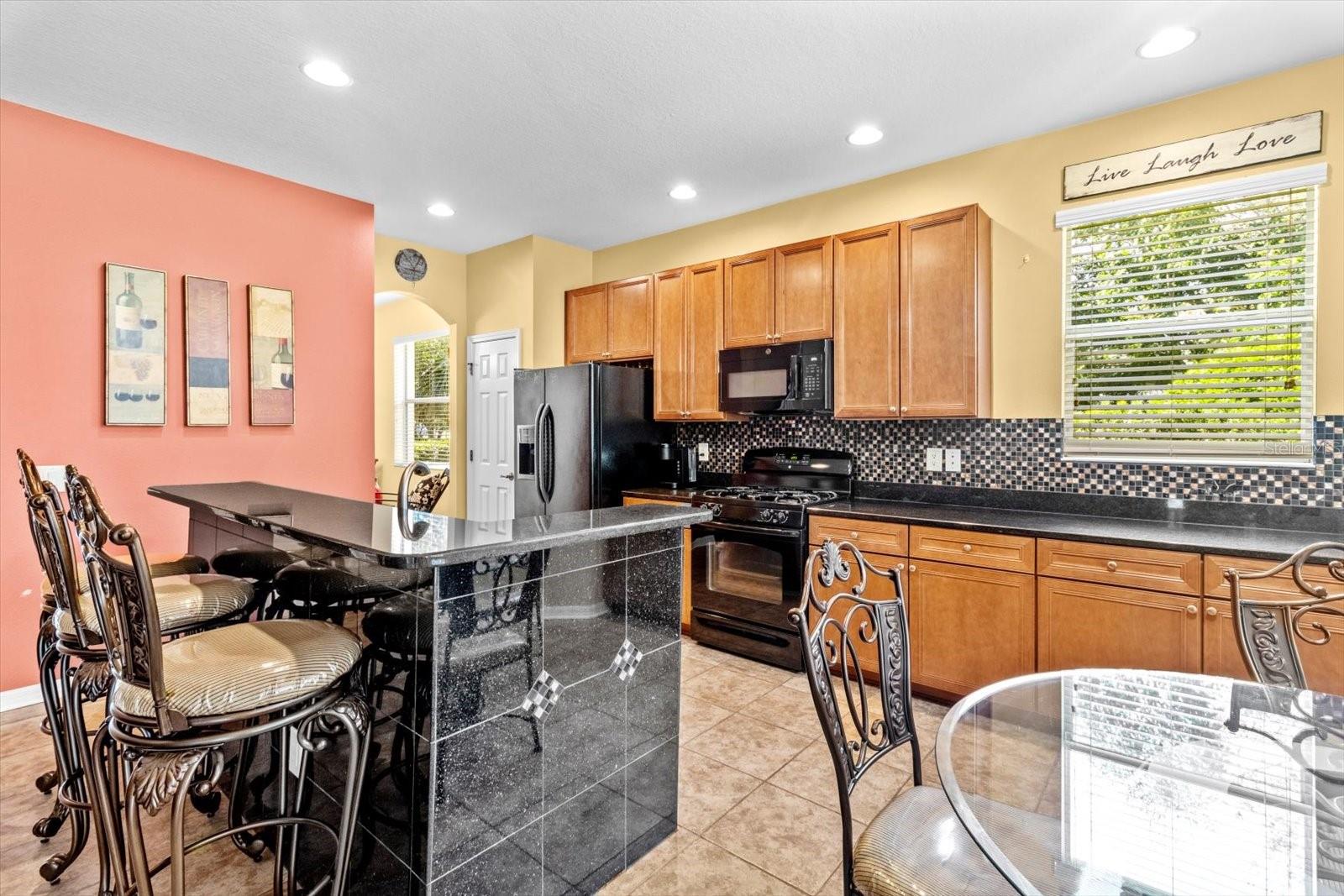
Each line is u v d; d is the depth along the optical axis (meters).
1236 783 1.23
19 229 2.75
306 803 1.67
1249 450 2.58
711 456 4.35
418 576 1.35
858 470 3.65
